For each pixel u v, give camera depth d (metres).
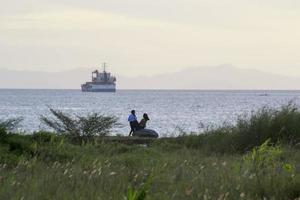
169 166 44.88
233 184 33.44
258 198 30.95
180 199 30.00
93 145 65.50
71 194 29.44
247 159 42.88
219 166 42.69
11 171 38.19
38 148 52.09
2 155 44.62
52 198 28.88
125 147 67.62
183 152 64.00
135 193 23.98
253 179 34.56
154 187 32.88
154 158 53.38
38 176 35.75
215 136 71.12
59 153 52.28
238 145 67.12
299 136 66.06
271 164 41.53
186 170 40.34
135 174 36.81
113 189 31.39
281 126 67.25
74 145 64.75
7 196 28.95
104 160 49.41
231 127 73.56
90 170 37.59
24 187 31.22
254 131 67.44
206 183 33.97
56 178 34.31
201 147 70.38
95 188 31.19
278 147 54.75
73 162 46.69
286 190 32.59
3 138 52.28
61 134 75.69
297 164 45.22
